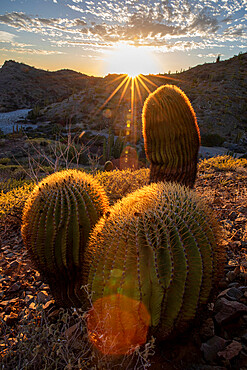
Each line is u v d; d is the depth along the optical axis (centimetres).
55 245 262
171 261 187
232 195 592
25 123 7606
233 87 8450
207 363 208
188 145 329
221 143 4725
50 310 294
